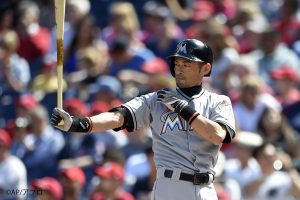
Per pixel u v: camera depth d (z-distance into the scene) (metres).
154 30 47.84
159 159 23.12
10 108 46.38
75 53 47.78
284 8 49.12
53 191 33.94
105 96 41.28
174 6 53.19
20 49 49.88
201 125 22.02
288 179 36.28
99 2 55.75
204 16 51.09
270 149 36.53
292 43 48.47
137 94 42.06
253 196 36.06
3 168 36.91
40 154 39.62
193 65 22.88
